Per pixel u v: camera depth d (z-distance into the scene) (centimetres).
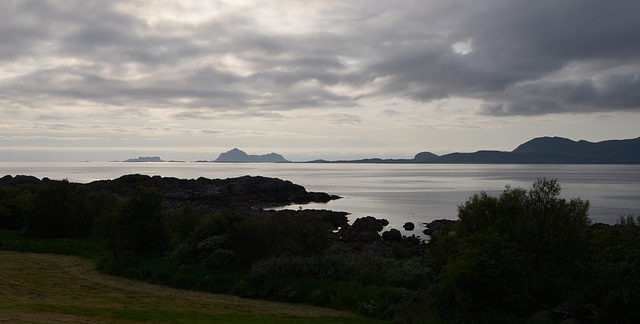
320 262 2000
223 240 2183
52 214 3225
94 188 8688
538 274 1377
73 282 1877
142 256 2327
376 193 11744
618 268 1043
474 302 1177
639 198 9038
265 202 9406
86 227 3328
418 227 5847
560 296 1248
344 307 1648
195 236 2300
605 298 1059
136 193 2458
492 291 1171
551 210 1590
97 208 3434
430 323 1175
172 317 1327
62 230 3281
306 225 2225
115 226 2395
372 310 1544
